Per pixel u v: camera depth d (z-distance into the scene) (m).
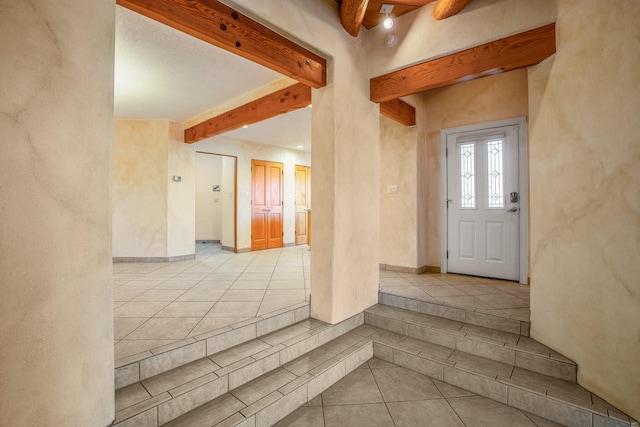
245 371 2.06
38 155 1.28
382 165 4.57
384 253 4.55
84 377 1.42
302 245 7.88
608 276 1.86
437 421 1.91
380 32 3.07
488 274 3.96
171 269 4.73
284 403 1.94
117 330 2.31
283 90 3.62
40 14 1.28
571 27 2.09
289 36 2.40
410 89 2.92
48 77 1.31
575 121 2.07
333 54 2.71
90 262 1.44
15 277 1.24
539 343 2.39
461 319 2.82
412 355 2.50
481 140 4.00
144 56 3.06
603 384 1.88
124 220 5.29
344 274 2.88
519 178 3.70
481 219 4.00
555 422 1.89
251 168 6.80
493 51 2.48
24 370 1.26
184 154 5.57
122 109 4.77
